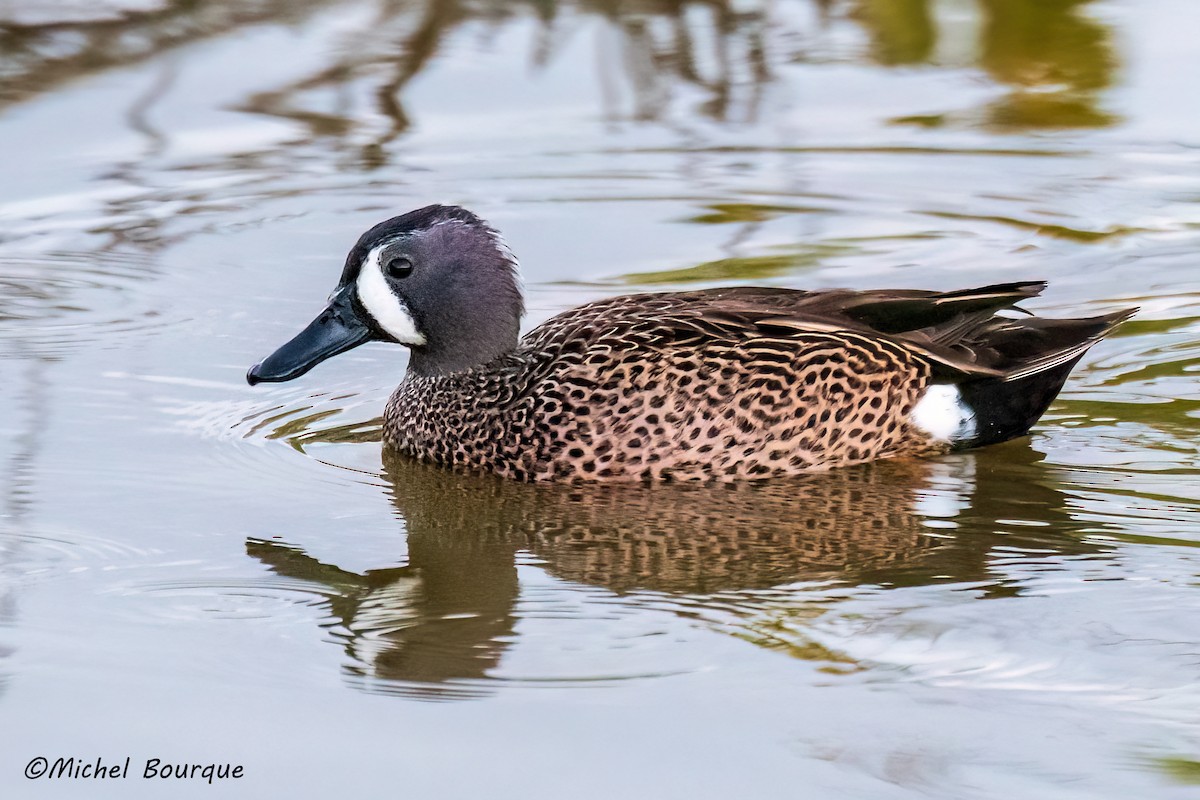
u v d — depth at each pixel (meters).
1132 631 9.21
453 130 19.97
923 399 12.23
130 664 8.99
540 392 12.07
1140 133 19.69
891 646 9.11
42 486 11.59
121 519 11.10
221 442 12.65
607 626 9.48
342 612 9.72
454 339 12.61
